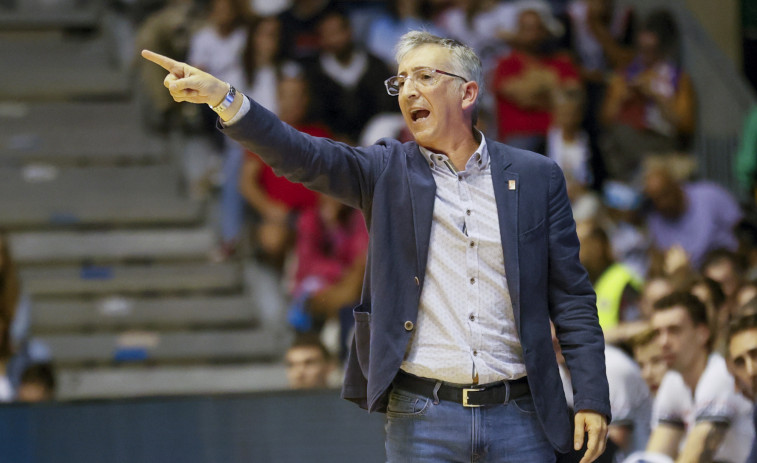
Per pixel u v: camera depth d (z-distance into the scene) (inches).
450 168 385.1
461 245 378.6
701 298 625.6
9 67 1352.1
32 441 595.2
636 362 650.2
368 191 386.6
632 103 1205.1
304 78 1150.3
